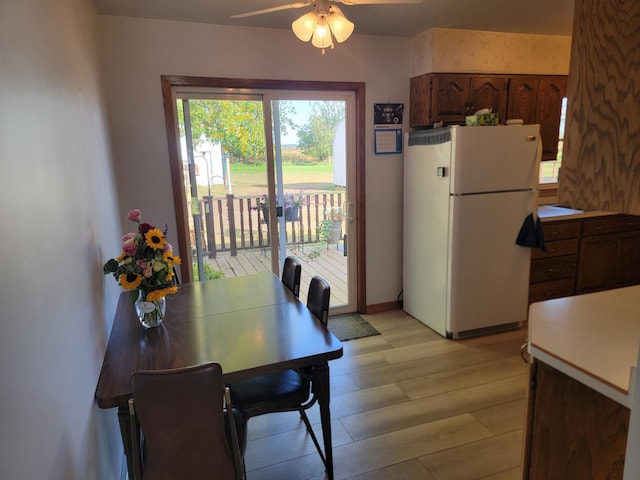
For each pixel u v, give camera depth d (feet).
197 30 9.93
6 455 2.37
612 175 1.98
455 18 10.08
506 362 9.78
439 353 10.28
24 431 2.67
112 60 9.43
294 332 5.89
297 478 6.42
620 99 1.90
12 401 2.52
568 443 4.12
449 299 10.81
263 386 6.13
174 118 10.21
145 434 4.19
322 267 12.63
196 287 8.13
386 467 6.57
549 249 12.43
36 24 3.85
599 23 1.96
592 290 13.39
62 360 3.64
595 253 13.15
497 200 10.56
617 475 3.76
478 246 10.63
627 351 3.91
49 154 3.88
